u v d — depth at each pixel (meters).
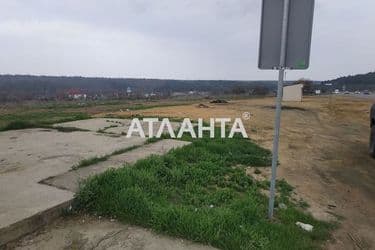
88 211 3.70
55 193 3.89
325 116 22.59
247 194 4.72
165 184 4.71
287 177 6.09
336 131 14.28
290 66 3.61
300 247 3.29
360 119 20.77
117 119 12.93
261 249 3.10
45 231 3.27
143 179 4.41
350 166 7.43
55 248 2.98
